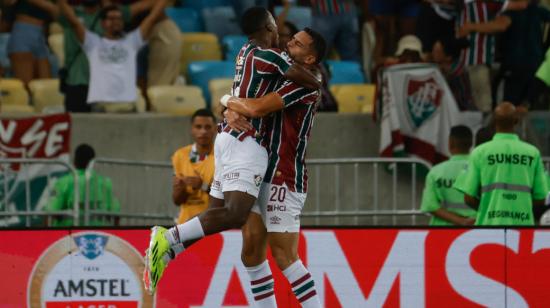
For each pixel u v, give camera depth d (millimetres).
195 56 47531
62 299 26531
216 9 49438
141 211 40562
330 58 49312
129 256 26672
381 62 46938
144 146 42281
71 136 41719
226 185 23797
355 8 49469
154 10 43875
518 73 43406
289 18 47688
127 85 42906
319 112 43812
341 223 41781
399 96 41750
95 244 26641
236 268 26656
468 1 43312
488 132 33906
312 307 24562
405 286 26781
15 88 42844
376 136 43688
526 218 30891
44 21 44781
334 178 42625
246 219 23688
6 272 26469
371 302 26812
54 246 26594
